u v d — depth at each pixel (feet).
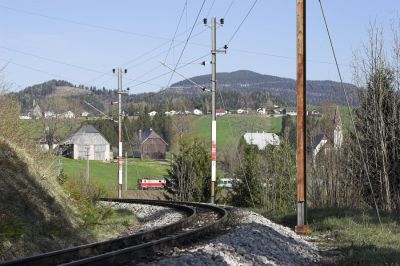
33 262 30.50
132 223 81.41
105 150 398.01
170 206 104.99
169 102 548.31
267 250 41.68
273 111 465.47
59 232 50.90
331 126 117.19
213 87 118.52
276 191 157.17
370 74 101.91
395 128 100.01
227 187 178.81
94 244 37.73
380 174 96.27
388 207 92.02
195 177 171.94
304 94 60.49
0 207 46.03
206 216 74.49
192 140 178.19
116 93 175.83
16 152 61.11
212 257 34.55
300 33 60.34
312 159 111.65
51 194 61.21
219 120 419.95
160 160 396.16
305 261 40.47
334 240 53.62
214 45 118.42
